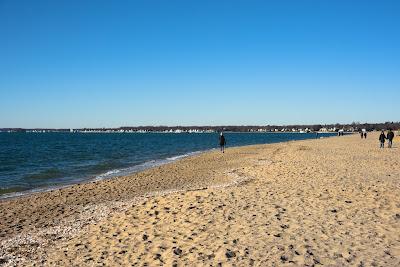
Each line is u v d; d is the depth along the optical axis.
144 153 52.53
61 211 14.67
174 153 51.72
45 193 18.66
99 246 9.67
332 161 24.83
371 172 19.16
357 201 12.20
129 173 28.39
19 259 9.43
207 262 7.87
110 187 19.97
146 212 12.08
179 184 20.39
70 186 21.89
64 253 9.51
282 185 15.34
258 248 8.39
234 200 12.64
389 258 7.64
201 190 14.34
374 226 9.67
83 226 11.85
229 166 28.30
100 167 33.44
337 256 7.80
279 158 29.98
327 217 10.50
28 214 14.36
